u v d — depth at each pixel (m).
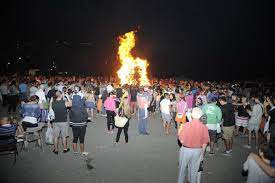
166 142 10.82
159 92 16.64
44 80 18.61
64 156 8.83
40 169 7.74
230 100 10.77
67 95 12.31
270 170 4.52
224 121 9.12
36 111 9.07
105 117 15.92
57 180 7.04
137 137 11.49
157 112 18.34
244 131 11.94
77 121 8.73
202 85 18.19
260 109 10.01
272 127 8.83
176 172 7.73
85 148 9.76
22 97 16.06
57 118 8.77
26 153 9.05
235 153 9.62
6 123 7.78
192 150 6.03
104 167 7.98
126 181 7.06
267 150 4.68
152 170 7.84
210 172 7.87
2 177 7.15
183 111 11.40
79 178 7.19
